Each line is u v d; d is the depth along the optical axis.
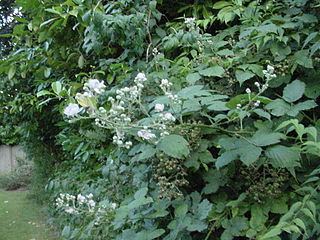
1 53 4.81
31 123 4.53
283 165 1.10
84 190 2.62
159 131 1.29
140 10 2.05
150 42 2.02
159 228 1.47
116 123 1.20
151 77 1.74
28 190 8.55
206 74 1.53
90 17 1.89
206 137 1.47
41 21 2.32
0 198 7.99
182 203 1.38
